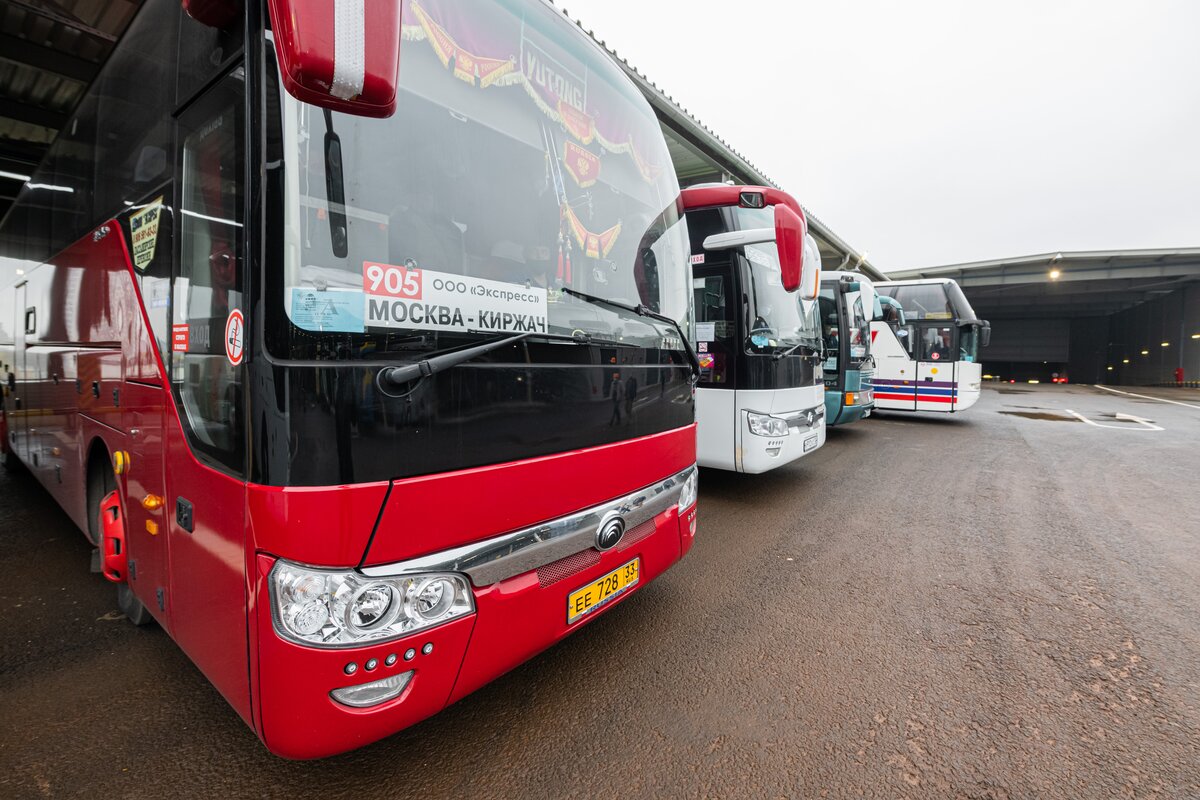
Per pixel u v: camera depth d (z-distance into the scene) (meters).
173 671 2.42
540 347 1.87
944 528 4.38
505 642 1.76
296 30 1.13
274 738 1.44
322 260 1.41
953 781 1.83
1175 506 5.00
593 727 2.09
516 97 2.06
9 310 4.50
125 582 2.73
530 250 2.03
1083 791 1.79
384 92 1.25
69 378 3.12
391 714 1.51
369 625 1.44
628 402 2.25
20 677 2.37
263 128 1.36
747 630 2.80
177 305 1.82
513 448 1.76
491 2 2.00
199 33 1.70
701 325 5.01
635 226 2.59
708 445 5.02
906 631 2.80
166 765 1.88
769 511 4.82
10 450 5.48
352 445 1.39
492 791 1.79
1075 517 4.68
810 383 5.41
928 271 27.67
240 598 1.49
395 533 1.47
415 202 1.66
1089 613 2.99
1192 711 2.19
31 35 5.25
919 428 10.04
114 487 2.69
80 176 2.93
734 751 1.97
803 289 5.23
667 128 8.02
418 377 1.50
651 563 2.44
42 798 1.74
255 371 1.36
